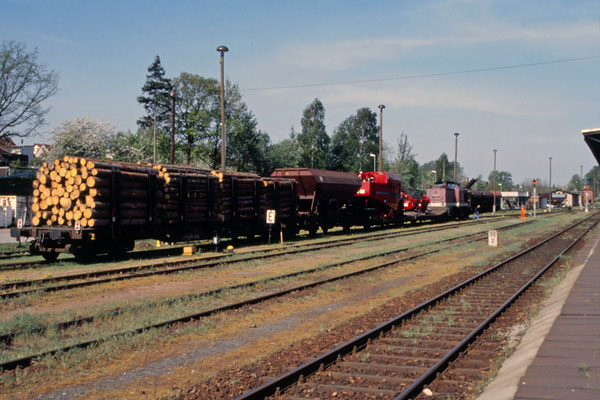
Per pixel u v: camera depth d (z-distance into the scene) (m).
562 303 11.37
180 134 65.00
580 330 8.79
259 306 12.05
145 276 15.73
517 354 7.97
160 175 21.48
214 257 20.47
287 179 30.48
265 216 27.67
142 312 10.99
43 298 12.33
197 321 10.43
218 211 24.20
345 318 10.98
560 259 22.19
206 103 64.62
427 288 14.59
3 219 35.38
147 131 78.06
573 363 6.89
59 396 6.55
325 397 6.40
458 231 38.72
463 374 7.34
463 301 12.73
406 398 6.17
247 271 17.70
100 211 18.48
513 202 105.94
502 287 14.94
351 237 31.58
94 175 18.31
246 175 27.22
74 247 18.48
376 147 103.88
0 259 19.61
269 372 7.35
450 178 137.25
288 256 21.50
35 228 18.97
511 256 22.84
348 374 7.21
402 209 43.34
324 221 33.44
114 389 6.83
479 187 140.62
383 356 8.03
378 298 13.48
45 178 19.20
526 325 10.34
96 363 7.80
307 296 13.28
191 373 7.52
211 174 24.47
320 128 96.94
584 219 60.69
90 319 10.12
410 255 22.67
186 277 15.84
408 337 9.30
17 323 9.57
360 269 18.27
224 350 8.69
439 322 10.38
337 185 33.19
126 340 8.80
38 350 8.16
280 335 9.69
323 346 8.61
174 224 21.81
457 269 19.00
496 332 9.76
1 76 42.09
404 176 86.50
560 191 132.12
